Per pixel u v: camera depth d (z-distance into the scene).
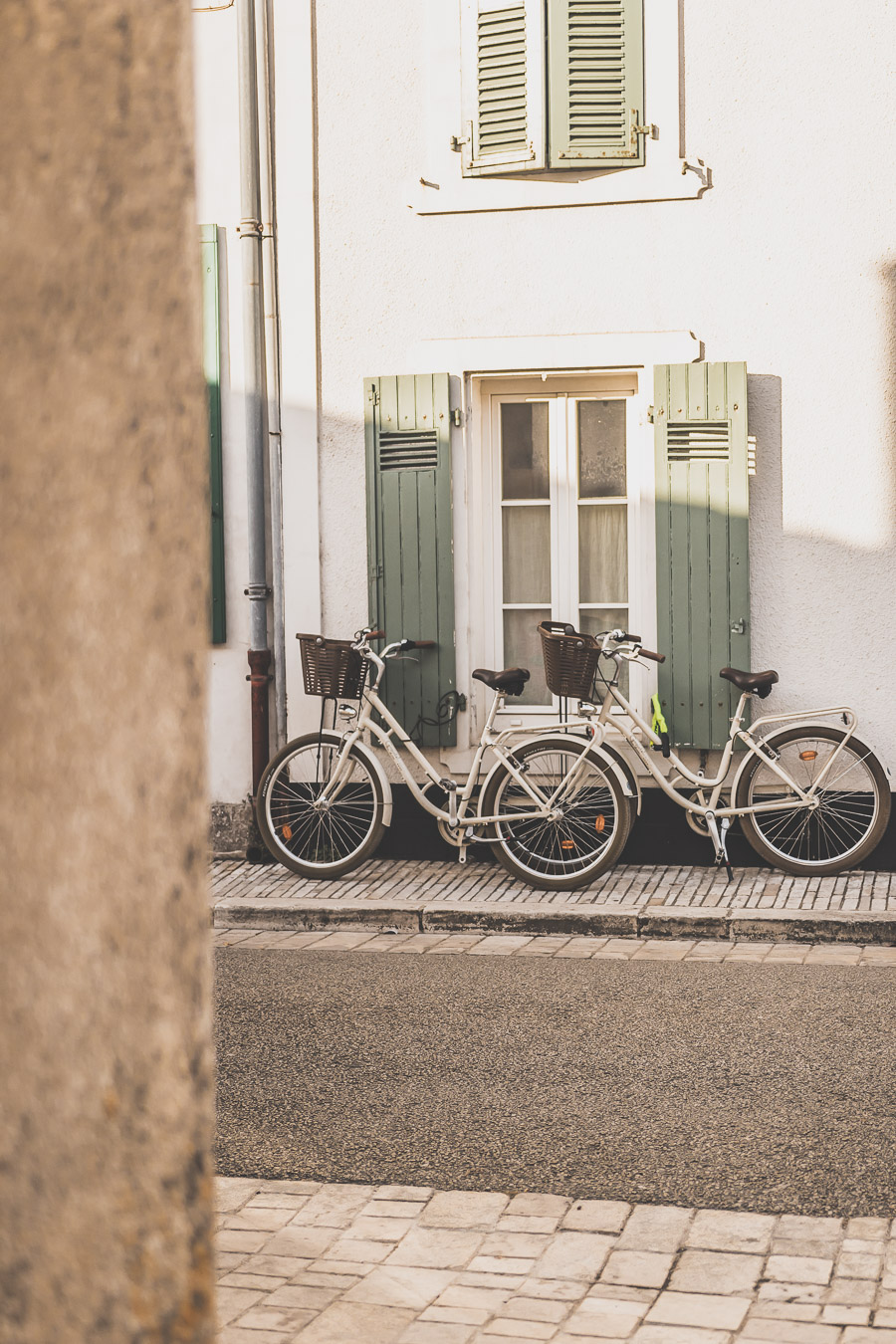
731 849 7.80
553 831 7.64
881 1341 2.73
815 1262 3.13
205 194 8.33
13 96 0.92
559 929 6.82
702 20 7.71
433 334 8.12
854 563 7.70
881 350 7.62
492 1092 4.46
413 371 8.12
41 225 0.93
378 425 8.12
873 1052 4.73
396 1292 3.04
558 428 8.21
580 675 7.38
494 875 7.75
